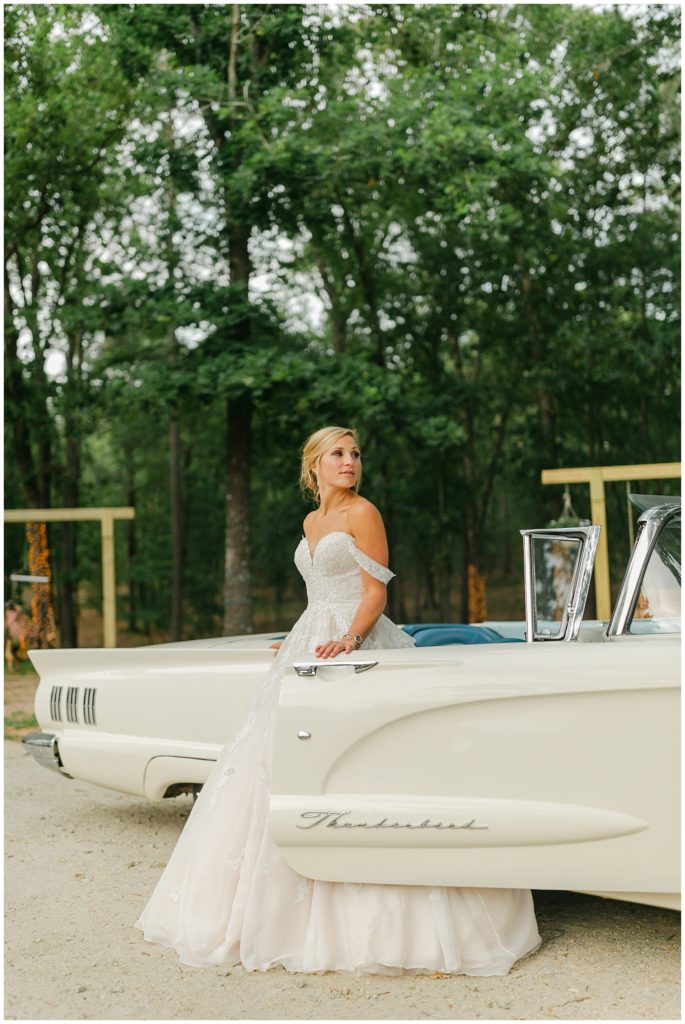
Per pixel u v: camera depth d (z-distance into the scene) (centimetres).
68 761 451
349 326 1747
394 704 293
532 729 280
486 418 1838
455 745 287
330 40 1288
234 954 309
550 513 1596
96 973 302
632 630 310
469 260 1578
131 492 2223
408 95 1213
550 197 1455
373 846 292
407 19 1325
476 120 1163
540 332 1583
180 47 1273
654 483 1552
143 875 411
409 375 1650
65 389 1540
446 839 285
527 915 308
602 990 273
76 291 1416
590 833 273
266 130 1205
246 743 338
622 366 1533
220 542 2175
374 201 1455
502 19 1402
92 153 1412
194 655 414
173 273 1348
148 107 1366
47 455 1622
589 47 1400
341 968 297
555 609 851
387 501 1723
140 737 425
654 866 268
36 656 473
